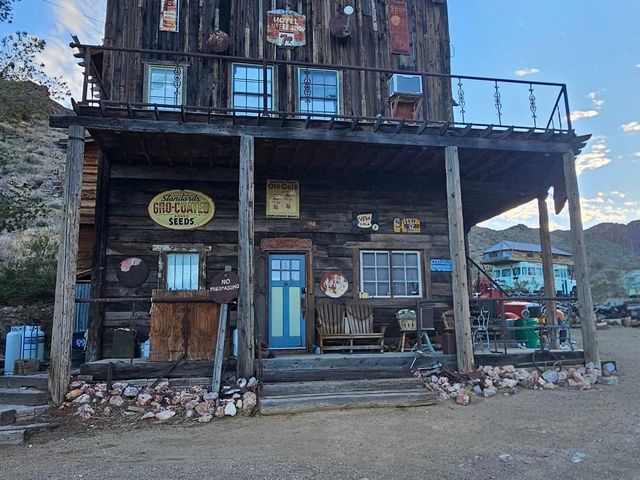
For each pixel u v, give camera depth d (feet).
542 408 21.54
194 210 31.68
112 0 31.65
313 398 21.85
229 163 31.32
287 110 32.78
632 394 23.94
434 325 33.47
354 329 31.55
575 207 29.35
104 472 14.38
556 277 95.35
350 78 34.12
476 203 39.78
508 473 14.14
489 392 24.08
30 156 97.40
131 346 27.58
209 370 24.86
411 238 34.42
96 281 29.55
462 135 28.19
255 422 20.04
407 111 33.71
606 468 14.44
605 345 44.45
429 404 22.44
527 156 30.83
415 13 36.40
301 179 33.58
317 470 14.37
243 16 33.37
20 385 23.67
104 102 23.90
